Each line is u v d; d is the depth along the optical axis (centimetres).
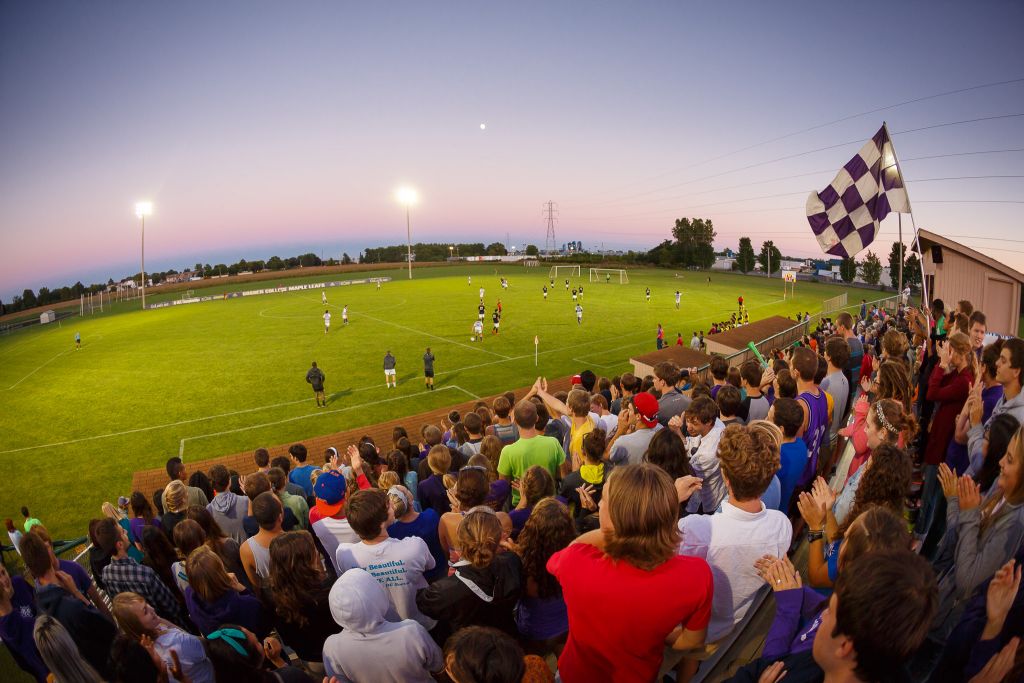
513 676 227
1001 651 217
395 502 491
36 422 2731
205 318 5966
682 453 436
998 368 447
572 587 254
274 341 4412
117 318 6888
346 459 1431
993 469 379
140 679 371
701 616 246
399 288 8312
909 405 468
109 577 554
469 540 349
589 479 515
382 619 341
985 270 1452
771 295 8138
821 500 330
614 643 248
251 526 659
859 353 911
